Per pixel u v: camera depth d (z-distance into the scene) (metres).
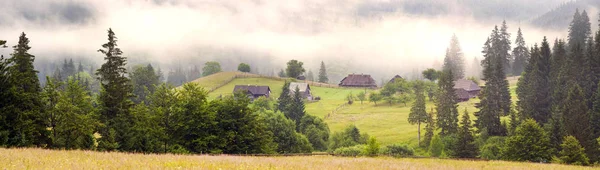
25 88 46.59
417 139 92.25
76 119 45.19
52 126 46.66
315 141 96.94
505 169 26.17
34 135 44.44
